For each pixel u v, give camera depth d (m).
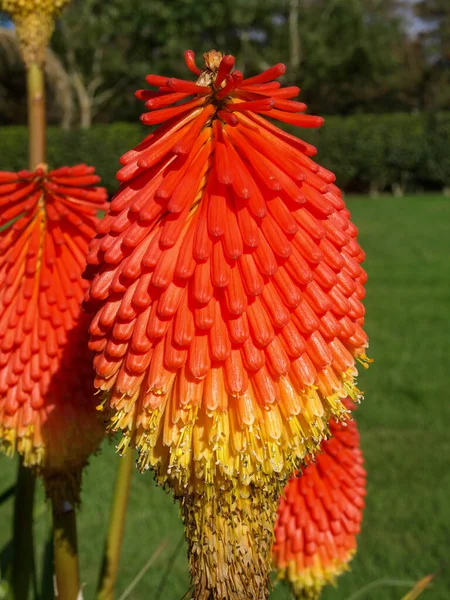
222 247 0.15
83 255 0.26
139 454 0.17
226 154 0.16
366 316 1.10
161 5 3.63
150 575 0.49
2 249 0.25
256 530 0.17
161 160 0.17
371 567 0.50
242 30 3.80
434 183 3.18
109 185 2.84
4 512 0.57
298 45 3.96
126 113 4.50
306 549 0.29
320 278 0.16
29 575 0.29
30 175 0.26
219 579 0.17
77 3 3.76
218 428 0.16
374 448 0.66
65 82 2.50
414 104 4.86
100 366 0.16
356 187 3.28
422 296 1.22
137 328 0.15
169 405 0.16
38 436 0.25
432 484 0.60
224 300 0.15
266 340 0.15
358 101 4.59
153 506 0.58
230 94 0.17
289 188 0.16
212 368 0.16
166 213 0.16
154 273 0.15
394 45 4.29
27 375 0.25
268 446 0.16
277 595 0.45
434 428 0.70
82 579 0.47
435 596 0.46
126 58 4.04
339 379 0.17
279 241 0.15
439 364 0.88
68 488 0.26
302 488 0.29
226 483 0.16
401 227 2.03
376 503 0.58
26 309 0.25
